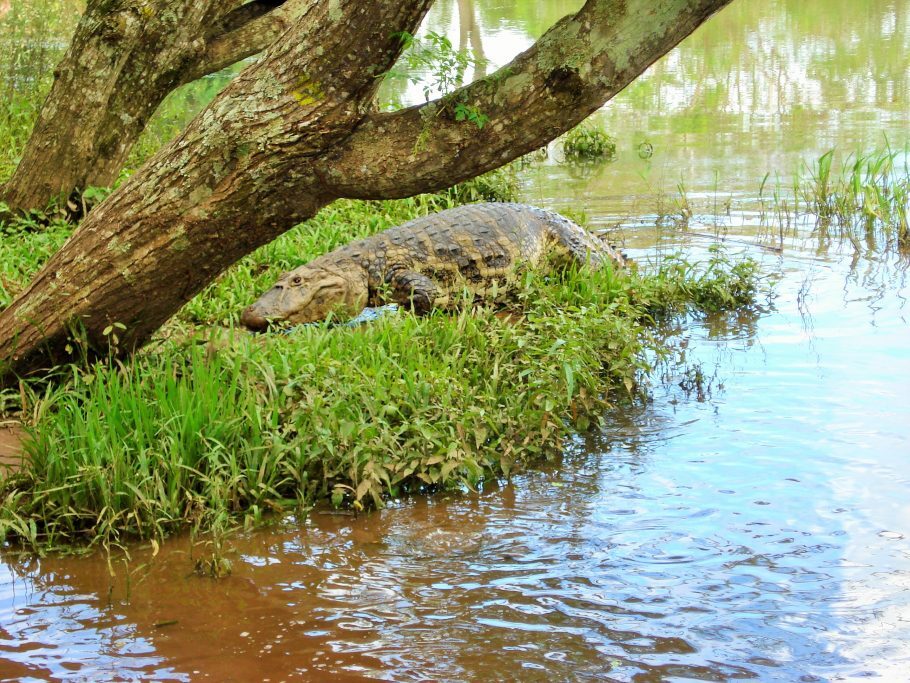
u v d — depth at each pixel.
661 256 9.47
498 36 22.34
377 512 5.20
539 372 6.15
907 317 7.78
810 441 5.81
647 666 3.80
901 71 17.94
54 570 4.59
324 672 3.79
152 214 5.39
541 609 4.23
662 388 6.80
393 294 8.05
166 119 13.41
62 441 5.13
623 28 4.62
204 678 3.75
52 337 5.82
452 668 3.81
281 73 4.99
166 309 5.79
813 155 12.82
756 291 8.55
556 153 14.42
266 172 5.11
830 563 4.54
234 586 4.44
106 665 3.83
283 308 7.39
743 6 25.94
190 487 5.08
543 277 8.62
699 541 4.78
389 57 4.88
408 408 5.73
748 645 3.93
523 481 5.54
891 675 3.72
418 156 4.95
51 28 15.85
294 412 5.46
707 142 14.05
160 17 9.00
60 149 9.15
